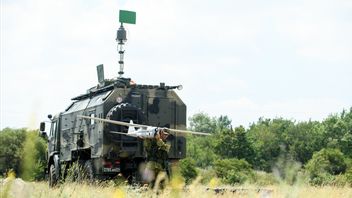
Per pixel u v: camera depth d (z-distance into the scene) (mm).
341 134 118750
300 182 2625
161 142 13578
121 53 28297
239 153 74000
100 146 22484
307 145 96750
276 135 108375
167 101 23781
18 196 2418
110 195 5398
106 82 24500
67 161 26859
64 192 4754
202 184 3809
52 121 29266
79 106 26094
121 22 28594
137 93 23312
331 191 6148
